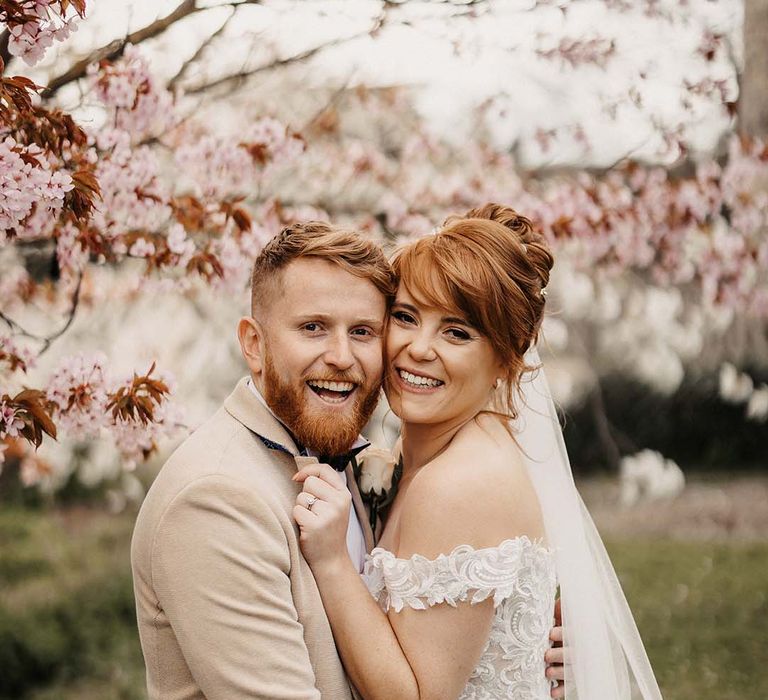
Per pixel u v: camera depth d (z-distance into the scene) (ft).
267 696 5.95
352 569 6.56
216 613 6.03
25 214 7.43
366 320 6.67
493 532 6.69
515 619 6.89
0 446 8.35
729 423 32.12
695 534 27.55
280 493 6.56
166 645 6.49
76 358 8.89
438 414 7.07
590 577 7.71
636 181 17.29
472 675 6.88
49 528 25.93
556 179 17.40
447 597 6.46
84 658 18.52
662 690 17.52
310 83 16.52
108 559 23.93
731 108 16.65
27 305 13.93
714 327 22.26
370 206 17.51
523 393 7.87
